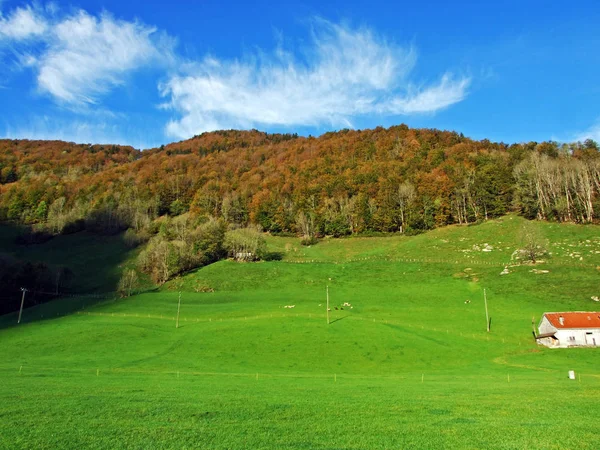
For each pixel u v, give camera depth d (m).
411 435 24.27
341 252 180.12
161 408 30.47
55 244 193.38
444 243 165.62
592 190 164.00
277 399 34.56
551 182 169.62
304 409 30.73
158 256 151.00
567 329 74.44
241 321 91.56
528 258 128.25
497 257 139.50
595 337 74.19
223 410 30.08
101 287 140.38
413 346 71.62
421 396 36.69
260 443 22.88
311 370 59.19
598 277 106.50
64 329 86.69
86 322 94.06
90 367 57.91
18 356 67.25
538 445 22.38
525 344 74.69
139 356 66.81
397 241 185.00
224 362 63.44
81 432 24.52
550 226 154.25
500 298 104.00
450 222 194.62
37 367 56.84
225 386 42.16
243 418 27.98
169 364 61.31
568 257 124.75
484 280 119.19
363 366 61.84
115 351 70.31
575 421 26.94
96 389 38.44
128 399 33.69
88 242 196.00
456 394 37.69
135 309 110.62
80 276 151.62
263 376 52.25
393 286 125.50
